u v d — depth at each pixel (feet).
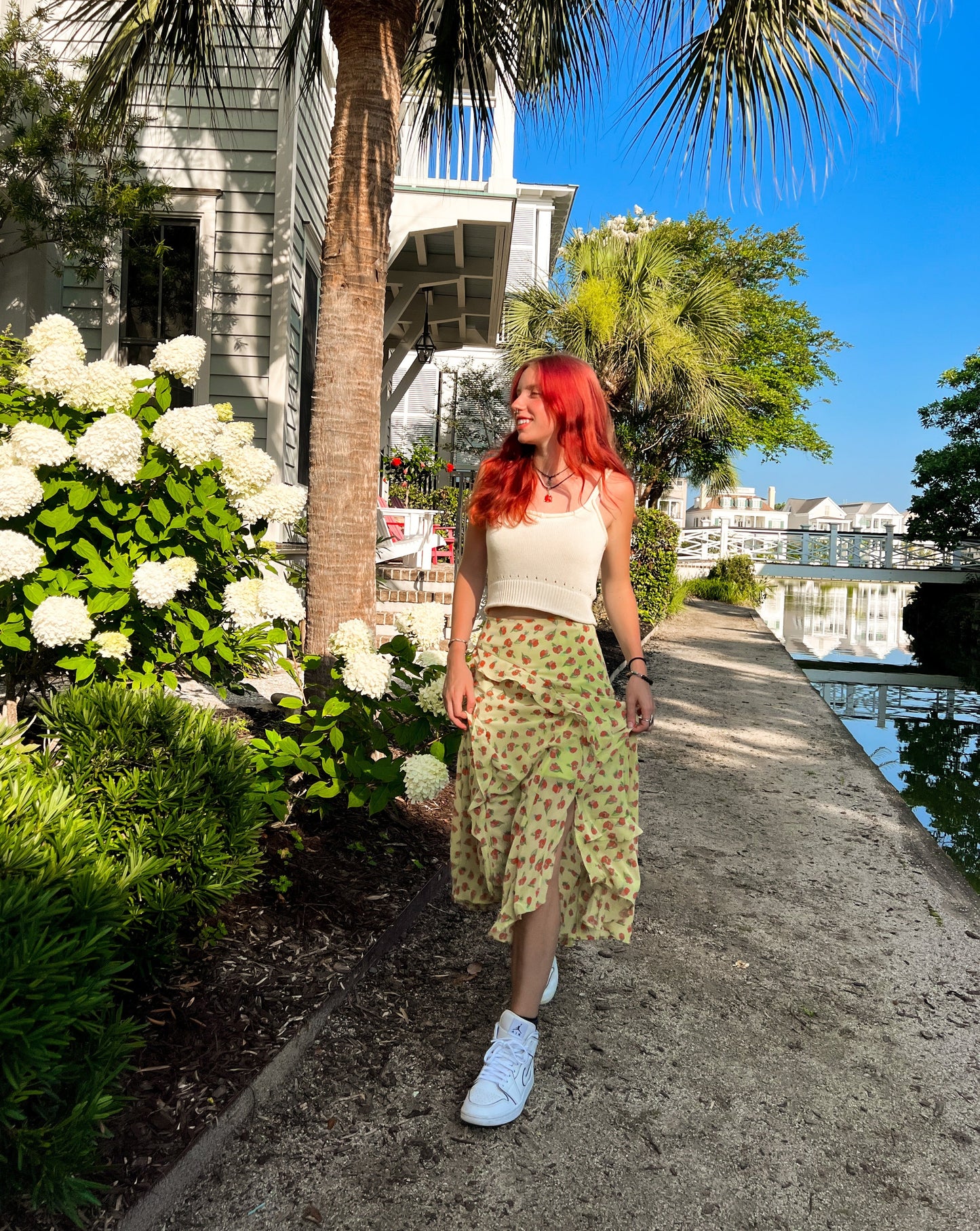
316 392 10.58
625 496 6.50
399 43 10.56
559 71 14.93
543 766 6.07
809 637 59.72
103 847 5.86
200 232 23.06
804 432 83.66
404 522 29.30
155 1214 4.90
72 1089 4.58
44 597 7.68
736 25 11.46
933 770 22.82
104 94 18.28
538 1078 6.58
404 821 10.52
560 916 6.27
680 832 12.60
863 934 9.55
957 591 76.13
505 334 43.98
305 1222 5.03
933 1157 5.96
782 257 80.89
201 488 8.47
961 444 73.87
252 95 22.82
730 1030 7.43
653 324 38.29
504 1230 5.09
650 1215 5.29
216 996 6.68
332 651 8.87
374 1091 6.22
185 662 8.96
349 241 10.34
